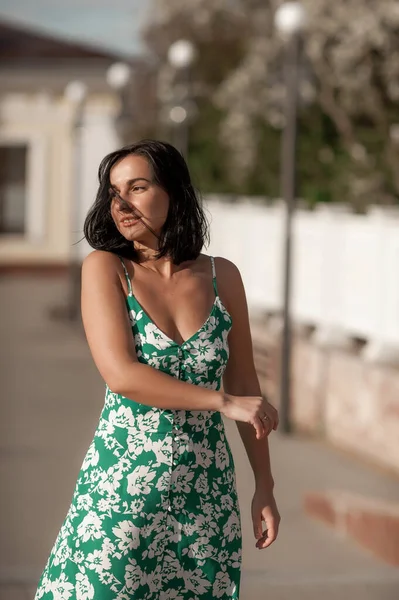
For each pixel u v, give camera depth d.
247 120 21.16
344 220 12.05
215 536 3.37
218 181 22.84
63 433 10.68
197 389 3.21
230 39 25.31
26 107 29.03
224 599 3.41
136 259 3.44
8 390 13.12
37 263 29.23
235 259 15.88
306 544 7.15
